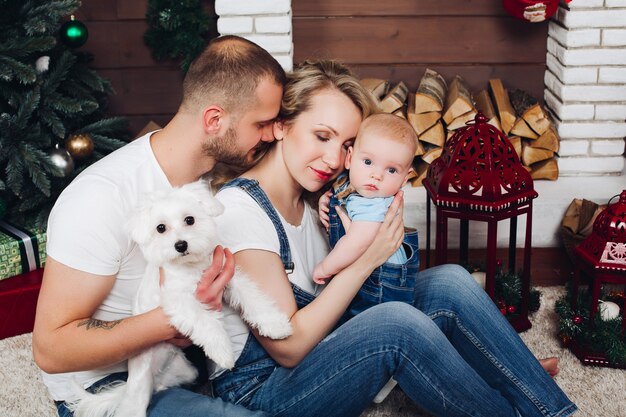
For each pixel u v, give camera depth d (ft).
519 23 11.11
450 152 7.95
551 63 10.94
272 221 5.70
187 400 5.54
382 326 5.54
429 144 10.64
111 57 11.23
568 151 10.57
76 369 5.29
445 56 11.30
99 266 5.31
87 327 5.20
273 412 5.71
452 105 10.27
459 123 10.35
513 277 8.57
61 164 9.11
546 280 9.61
